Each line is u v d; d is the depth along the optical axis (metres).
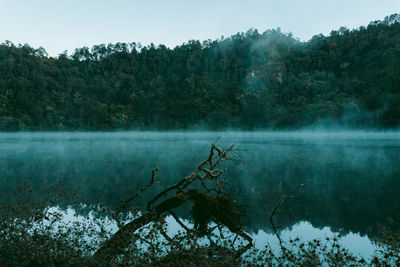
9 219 5.42
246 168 23.17
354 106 145.88
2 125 148.00
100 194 13.12
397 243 5.46
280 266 4.78
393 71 173.50
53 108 169.12
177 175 19.16
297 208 10.78
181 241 5.16
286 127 164.00
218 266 4.62
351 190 14.59
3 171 21.27
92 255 4.74
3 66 192.12
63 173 20.36
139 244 5.28
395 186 15.73
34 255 4.52
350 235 7.59
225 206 7.17
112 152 41.59
